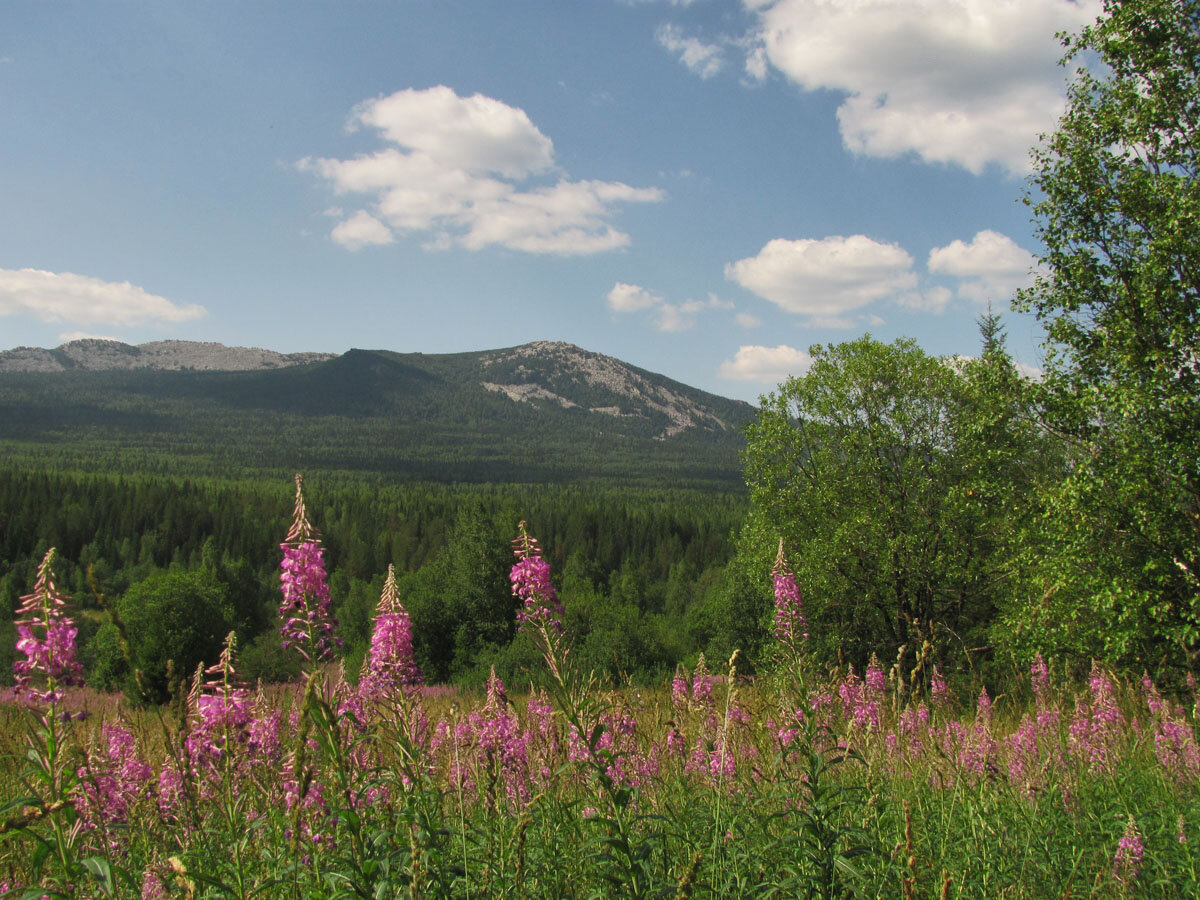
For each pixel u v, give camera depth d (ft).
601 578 347.77
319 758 11.67
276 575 309.01
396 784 11.33
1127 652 48.91
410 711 12.73
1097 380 51.85
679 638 153.99
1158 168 51.29
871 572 81.35
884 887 13.00
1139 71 51.08
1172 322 47.65
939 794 17.67
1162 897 14.47
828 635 78.02
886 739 20.03
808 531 83.41
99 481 454.40
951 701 28.60
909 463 77.00
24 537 323.98
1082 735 21.84
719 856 12.85
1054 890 14.42
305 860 11.09
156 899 11.00
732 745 17.51
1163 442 46.57
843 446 81.76
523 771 16.10
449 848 11.71
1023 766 19.99
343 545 364.38
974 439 66.08
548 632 13.79
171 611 126.72
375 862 9.87
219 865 11.41
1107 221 51.47
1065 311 53.88
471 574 143.95
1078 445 54.24
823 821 12.41
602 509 466.29
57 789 10.37
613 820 11.92
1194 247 45.83
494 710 16.65
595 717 13.15
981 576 76.28
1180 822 15.67
